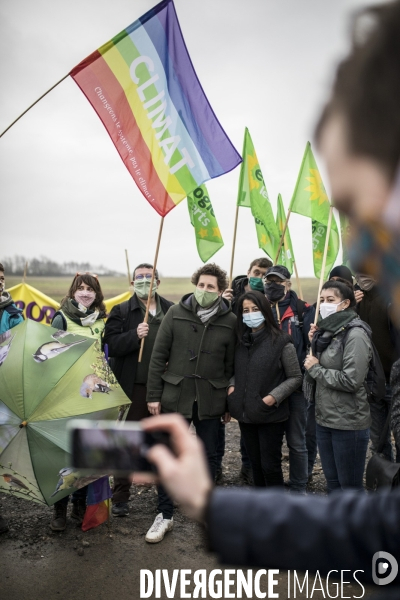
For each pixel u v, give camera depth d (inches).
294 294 200.2
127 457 30.5
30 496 130.9
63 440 131.4
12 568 135.5
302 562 26.1
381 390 146.7
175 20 178.7
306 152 215.9
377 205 22.0
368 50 21.6
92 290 174.7
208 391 163.8
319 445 152.9
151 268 184.2
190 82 179.2
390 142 21.6
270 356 160.2
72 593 124.7
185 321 165.8
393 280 22.9
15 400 133.1
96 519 156.4
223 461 224.4
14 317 173.5
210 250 234.8
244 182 219.3
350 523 25.3
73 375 139.3
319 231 254.1
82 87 173.9
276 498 27.2
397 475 74.3
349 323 146.5
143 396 176.2
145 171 174.9
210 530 27.0
